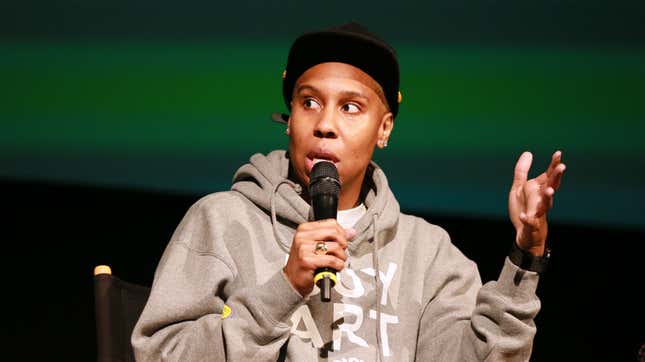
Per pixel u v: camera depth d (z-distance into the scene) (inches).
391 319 256.2
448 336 256.2
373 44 253.0
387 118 267.3
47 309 553.0
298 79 258.5
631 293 593.6
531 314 236.1
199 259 252.4
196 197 672.4
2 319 538.9
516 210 232.2
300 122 253.1
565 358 522.6
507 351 236.8
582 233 654.5
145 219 657.0
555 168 220.1
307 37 254.2
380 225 264.2
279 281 224.7
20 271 595.2
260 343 227.3
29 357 495.8
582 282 605.9
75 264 605.9
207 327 230.2
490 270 597.3
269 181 266.1
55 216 661.3
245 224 258.7
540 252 233.5
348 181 257.1
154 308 241.8
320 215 230.7
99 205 674.2
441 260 273.0
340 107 253.1
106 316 261.6
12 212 660.7
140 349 239.3
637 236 653.3
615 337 545.3
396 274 264.5
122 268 602.9
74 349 509.4
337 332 248.5
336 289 253.8
